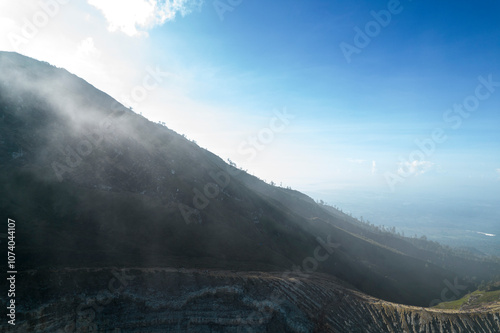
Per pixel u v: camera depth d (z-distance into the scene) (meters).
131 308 62.31
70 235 80.31
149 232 100.31
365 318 93.50
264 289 79.06
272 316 71.69
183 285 70.44
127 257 78.25
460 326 99.00
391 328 93.62
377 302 105.69
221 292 71.62
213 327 66.88
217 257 102.31
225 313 69.06
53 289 55.78
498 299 165.12
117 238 89.88
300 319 76.12
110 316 59.66
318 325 78.31
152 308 63.72
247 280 78.88
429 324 98.12
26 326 49.41
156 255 87.44
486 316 104.00
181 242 102.94
